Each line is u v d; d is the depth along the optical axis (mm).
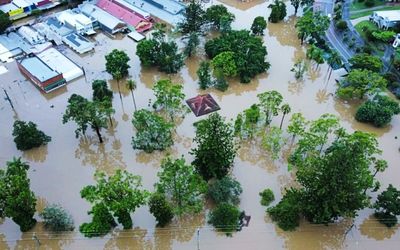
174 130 107375
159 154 100750
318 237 82250
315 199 77500
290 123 108938
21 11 158500
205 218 85312
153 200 79375
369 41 142375
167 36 143625
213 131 86688
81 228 80938
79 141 104875
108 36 149000
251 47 127688
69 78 125625
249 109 105062
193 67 132875
